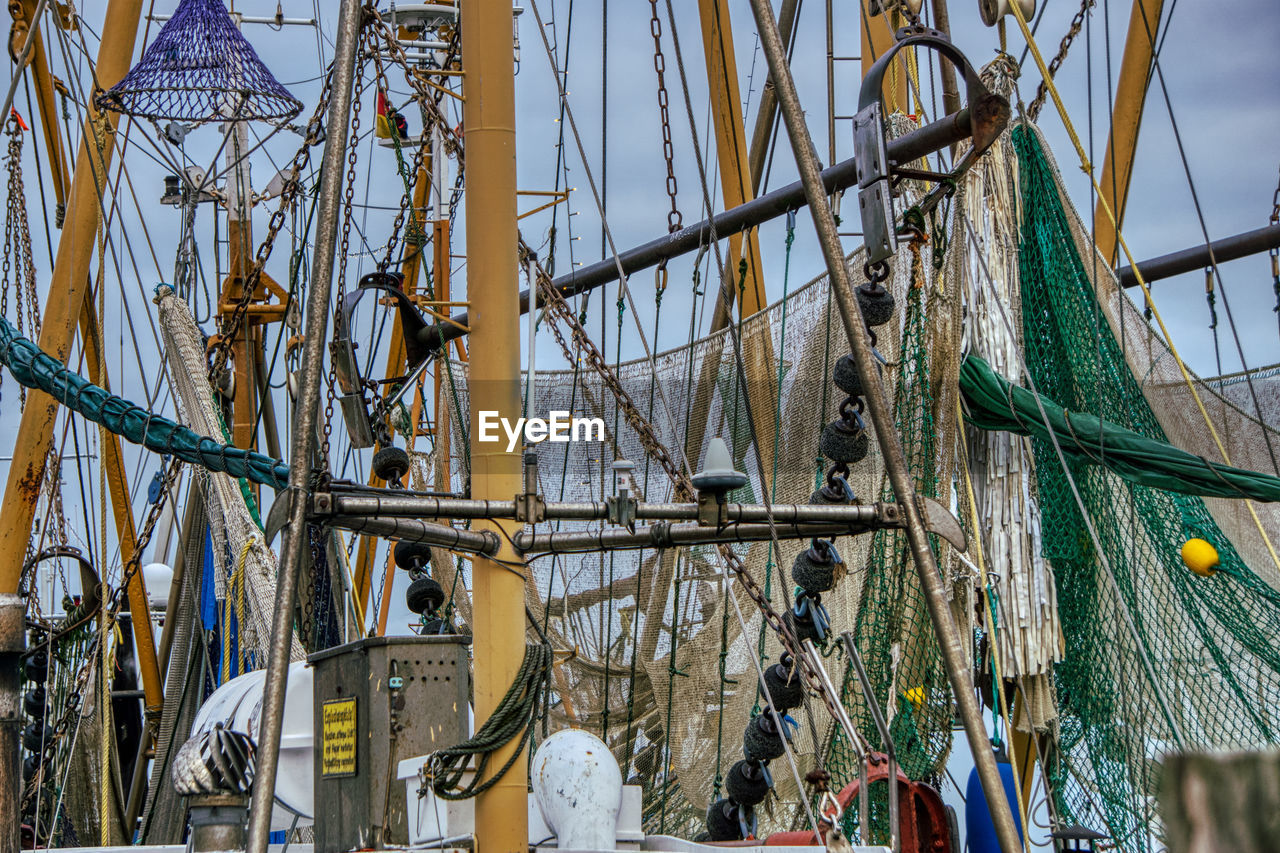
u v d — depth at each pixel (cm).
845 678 1034
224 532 1448
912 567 1018
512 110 684
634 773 1288
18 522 1367
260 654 1311
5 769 912
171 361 1461
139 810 1733
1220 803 161
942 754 1007
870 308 694
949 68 1138
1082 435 970
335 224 602
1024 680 1006
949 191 695
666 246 1048
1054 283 1030
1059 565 1004
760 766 881
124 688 1767
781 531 630
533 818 735
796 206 927
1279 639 969
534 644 653
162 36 1390
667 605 1262
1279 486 920
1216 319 1142
